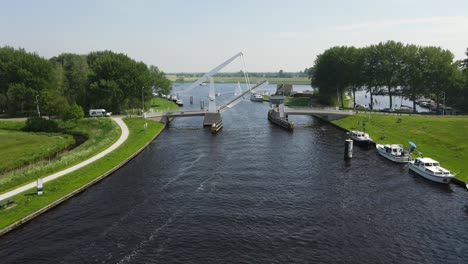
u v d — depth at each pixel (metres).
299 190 59.50
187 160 79.06
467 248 40.88
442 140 86.06
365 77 152.75
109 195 57.59
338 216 49.38
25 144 92.50
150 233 44.81
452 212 50.31
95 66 143.50
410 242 42.22
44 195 54.81
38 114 127.00
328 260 38.59
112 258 39.09
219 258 39.06
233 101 138.25
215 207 52.72
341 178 65.50
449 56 139.38
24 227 46.06
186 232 45.03
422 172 65.31
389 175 67.00
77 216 49.59
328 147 90.56
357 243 42.12
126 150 84.88
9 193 55.09
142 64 163.25
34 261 38.28
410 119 111.00
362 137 94.06
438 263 37.97
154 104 191.38
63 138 102.38
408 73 143.50
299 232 44.88
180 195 57.59
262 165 74.38
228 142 98.31
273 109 141.88
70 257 39.19
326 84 173.25
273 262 38.25
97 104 138.62
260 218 48.91
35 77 130.88
